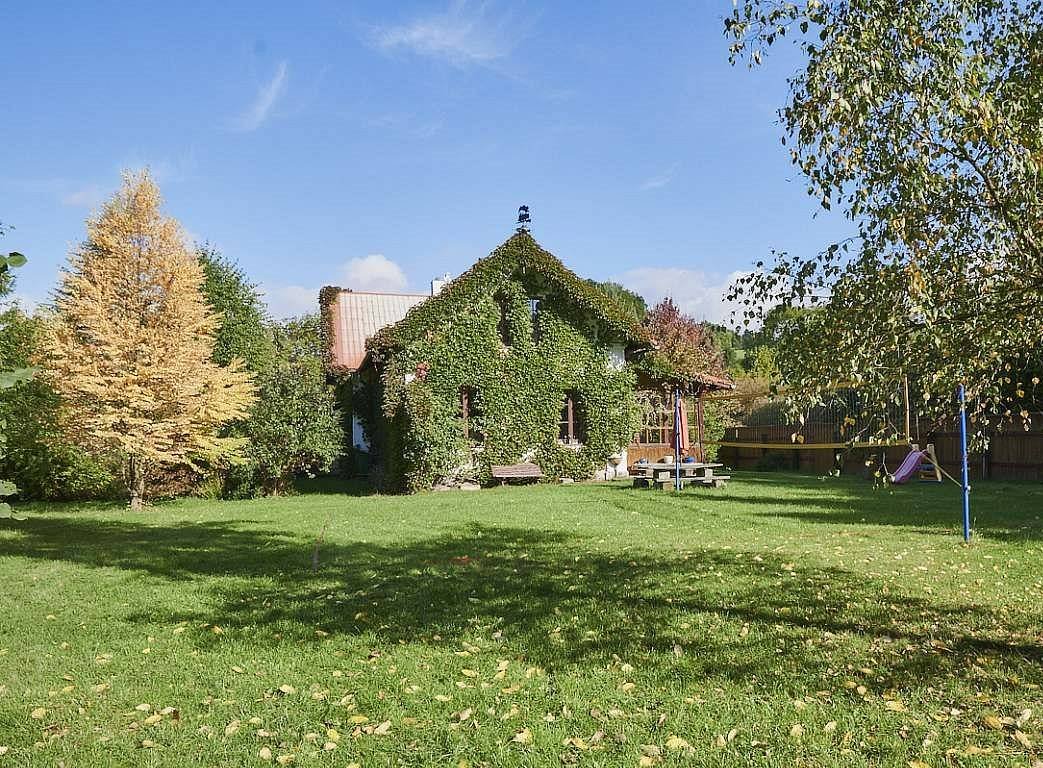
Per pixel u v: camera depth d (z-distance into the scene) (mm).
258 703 5012
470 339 23672
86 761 4211
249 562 10016
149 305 20672
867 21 4426
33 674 5648
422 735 4484
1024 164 4277
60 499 22500
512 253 23969
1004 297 4750
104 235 20031
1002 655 5625
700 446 26844
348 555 10328
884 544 10352
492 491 20922
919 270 4270
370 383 29719
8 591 8531
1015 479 21469
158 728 4641
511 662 5730
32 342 22219
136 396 19312
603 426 24859
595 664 5629
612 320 24641
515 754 4203
